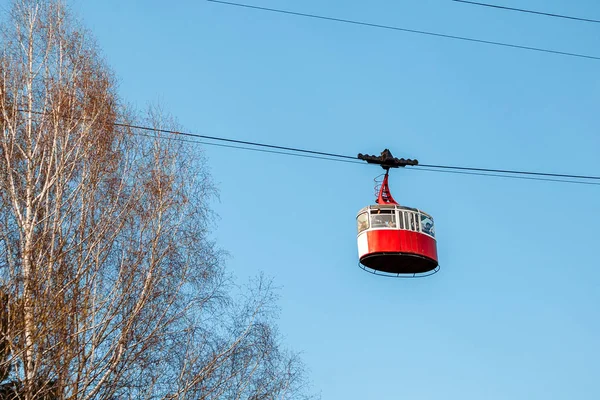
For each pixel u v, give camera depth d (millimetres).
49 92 33594
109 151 33156
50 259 28406
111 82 35375
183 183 32812
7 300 26875
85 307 28141
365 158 26219
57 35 35156
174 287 29938
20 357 26047
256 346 28969
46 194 30469
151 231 30969
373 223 29750
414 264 29922
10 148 31656
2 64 33781
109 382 27391
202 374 27828
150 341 28219
